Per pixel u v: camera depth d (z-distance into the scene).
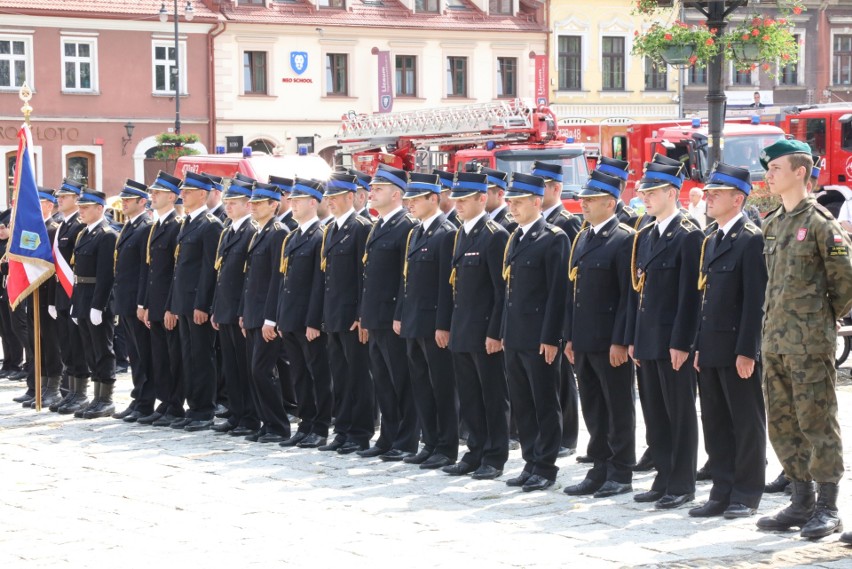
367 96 52.84
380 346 13.01
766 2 34.03
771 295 9.42
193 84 50.31
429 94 53.81
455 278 12.12
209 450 13.69
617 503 10.71
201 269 14.98
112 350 16.17
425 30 53.41
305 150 29.61
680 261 10.35
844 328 16.80
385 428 13.19
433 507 10.70
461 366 12.12
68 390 16.81
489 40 54.53
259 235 14.28
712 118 17.70
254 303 14.12
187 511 10.60
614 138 35.34
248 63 51.25
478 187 12.03
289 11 51.66
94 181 49.06
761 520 9.60
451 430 12.54
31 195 16.08
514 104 27.59
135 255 15.70
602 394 11.08
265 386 14.19
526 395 11.50
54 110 48.19
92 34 48.56
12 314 19.28
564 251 11.24
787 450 9.52
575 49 56.09
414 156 30.44
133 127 49.28
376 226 13.19
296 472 12.38
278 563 8.88
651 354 10.38
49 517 10.45
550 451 11.39
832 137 30.81
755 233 9.84
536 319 11.33
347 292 13.40
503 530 9.80
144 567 8.84
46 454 13.46
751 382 9.94
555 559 8.88
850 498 10.49
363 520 10.20
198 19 49.88
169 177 15.47
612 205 10.98
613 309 10.88
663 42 17.83
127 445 14.02
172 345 15.37
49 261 16.05
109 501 11.04
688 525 9.86
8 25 47.25
